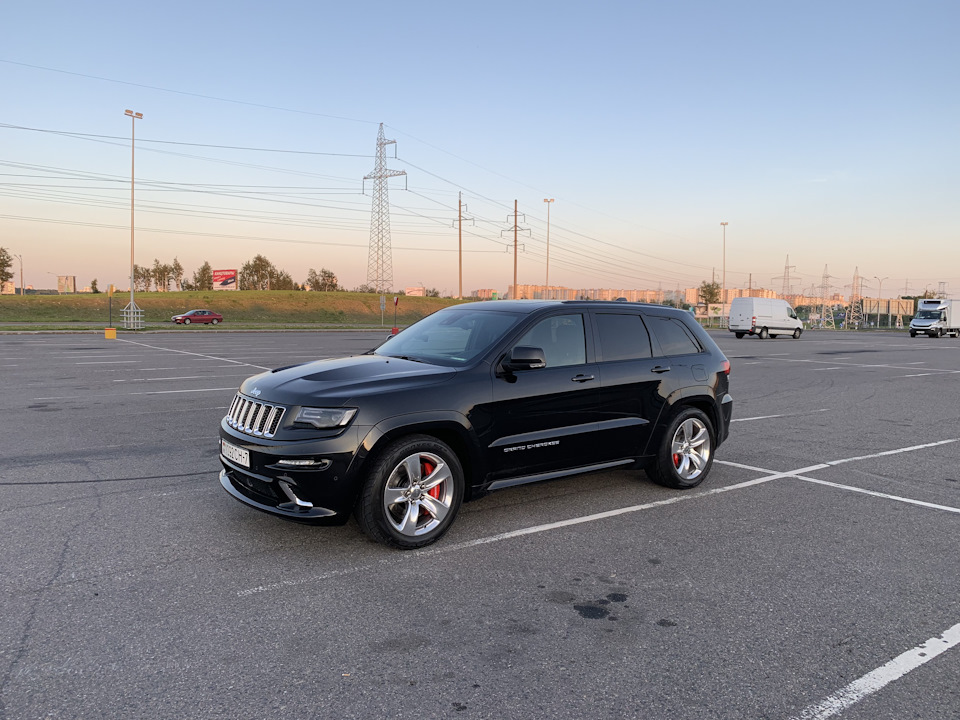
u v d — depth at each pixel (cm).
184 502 541
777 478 654
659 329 600
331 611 355
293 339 3294
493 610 360
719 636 334
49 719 258
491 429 475
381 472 427
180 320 5294
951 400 1232
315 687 283
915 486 628
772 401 1211
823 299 8912
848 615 359
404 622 344
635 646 323
